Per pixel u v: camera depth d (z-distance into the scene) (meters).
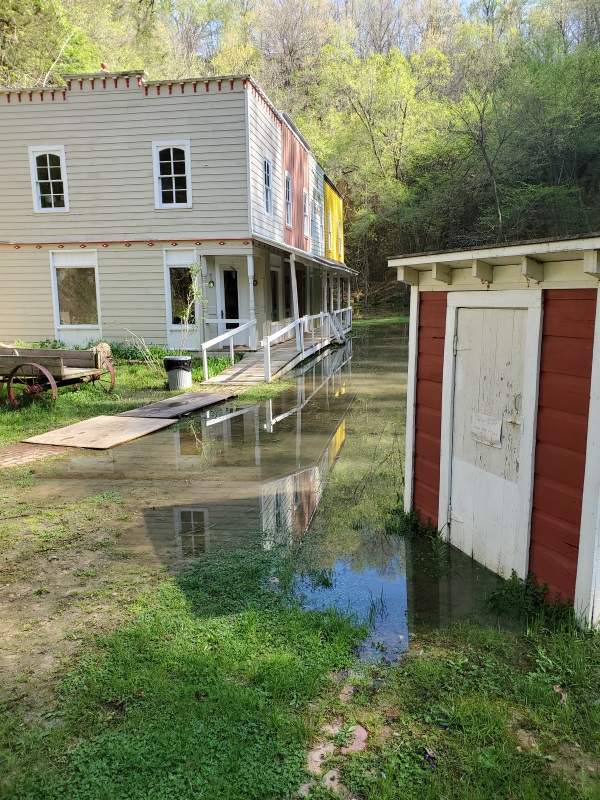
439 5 52.69
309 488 6.57
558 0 31.91
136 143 15.58
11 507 5.94
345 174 42.94
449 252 4.22
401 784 2.46
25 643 3.54
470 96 31.09
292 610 3.87
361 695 3.03
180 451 8.13
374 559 4.75
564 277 3.51
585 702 2.96
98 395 11.77
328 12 52.88
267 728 2.77
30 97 15.60
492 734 2.74
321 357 18.48
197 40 51.72
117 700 2.99
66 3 30.28
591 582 3.44
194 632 3.62
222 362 14.99
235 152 15.34
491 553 4.39
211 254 15.80
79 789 2.44
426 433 5.27
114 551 4.89
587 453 3.41
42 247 16.22
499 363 4.18
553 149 26.84
